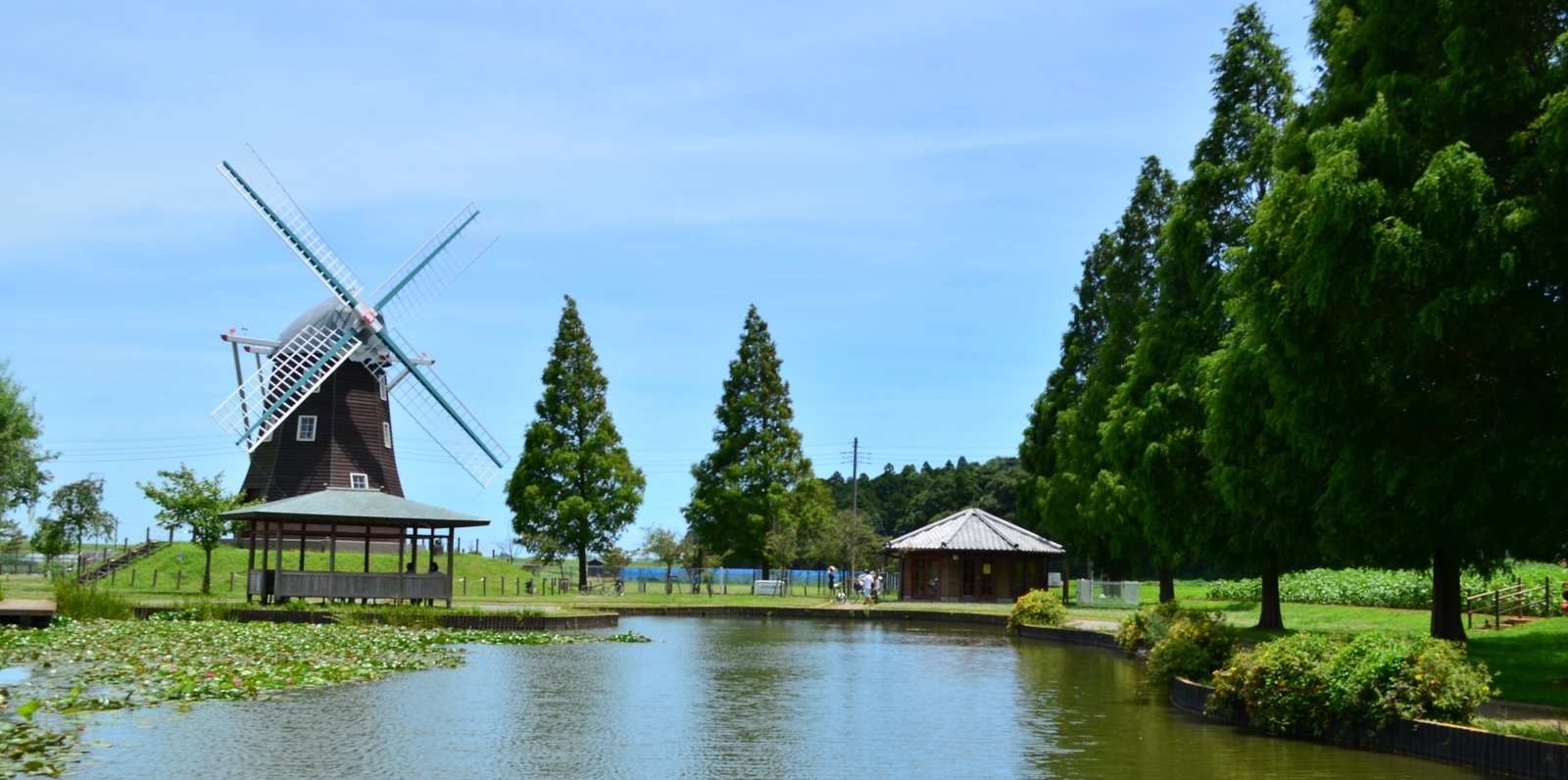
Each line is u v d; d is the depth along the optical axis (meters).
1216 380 24.84
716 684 21.52
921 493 101.62
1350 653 15.12
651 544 60.03
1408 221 16.66
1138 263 44.69
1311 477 21.88
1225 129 32.78
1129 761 13.67
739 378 63.94
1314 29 23.16
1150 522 30.38
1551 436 16.31
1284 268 19.33
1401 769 13.09
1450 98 17.88
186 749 13.20
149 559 51.19
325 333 53.25
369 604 37.94
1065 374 54.53
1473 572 24.52
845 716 17.45
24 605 27.73
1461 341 17.28
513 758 13.35
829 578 64.12
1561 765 12.00
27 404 49.38
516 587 55.81
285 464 52.84
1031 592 39.16
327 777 11.96
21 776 11.47
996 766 13.32
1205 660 19.39
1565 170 15.38
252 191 52.91
